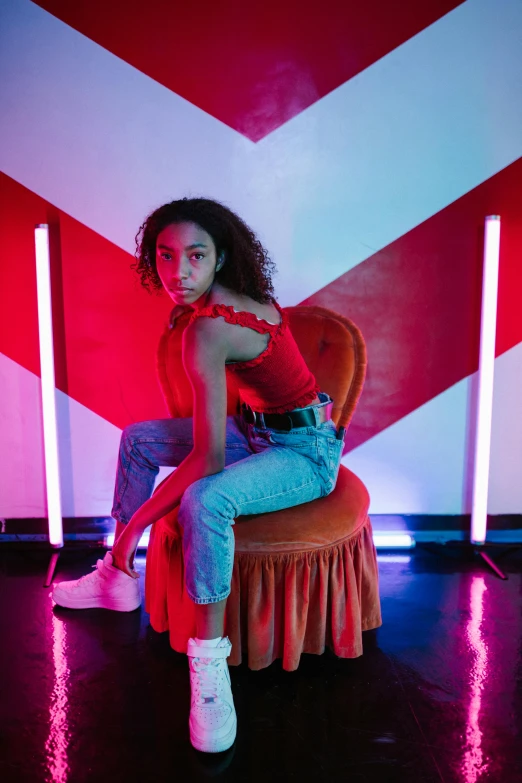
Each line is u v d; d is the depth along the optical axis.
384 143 2.29
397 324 2.44
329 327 2.10
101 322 2.41
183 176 2.30
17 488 2.52
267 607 1.72
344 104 2.26
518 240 2.37
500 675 1.76
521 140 2.29
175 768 1.44
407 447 2.54
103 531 2.55
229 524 1.55
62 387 2.46
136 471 1.95
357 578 1.85
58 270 2.37
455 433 2.53
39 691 1.69
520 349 2.45
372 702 1.66
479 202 2.34
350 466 2.55
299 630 1.75
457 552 2.51
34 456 2.49
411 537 2.56
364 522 1.87
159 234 1.51
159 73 2.22
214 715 1.48
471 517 2.50
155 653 1.86
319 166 2.31
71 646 1.88
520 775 1.42
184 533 1.54
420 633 1.96
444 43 2.21
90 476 2.52
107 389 2.47
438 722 1.58
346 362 2.06
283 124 2.27
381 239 2.37
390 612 2.07
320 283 2.40
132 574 1.82
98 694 1.68
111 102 2.24
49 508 2.40
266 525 1.70
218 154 2.29
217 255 1.54
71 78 2.22
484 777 1.41
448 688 1.71
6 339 2.41
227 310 1.48
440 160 2.31
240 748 1.50
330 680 1.75
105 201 2.31
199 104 2.25
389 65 2.23
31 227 2.33
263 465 1.64
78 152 2.27
